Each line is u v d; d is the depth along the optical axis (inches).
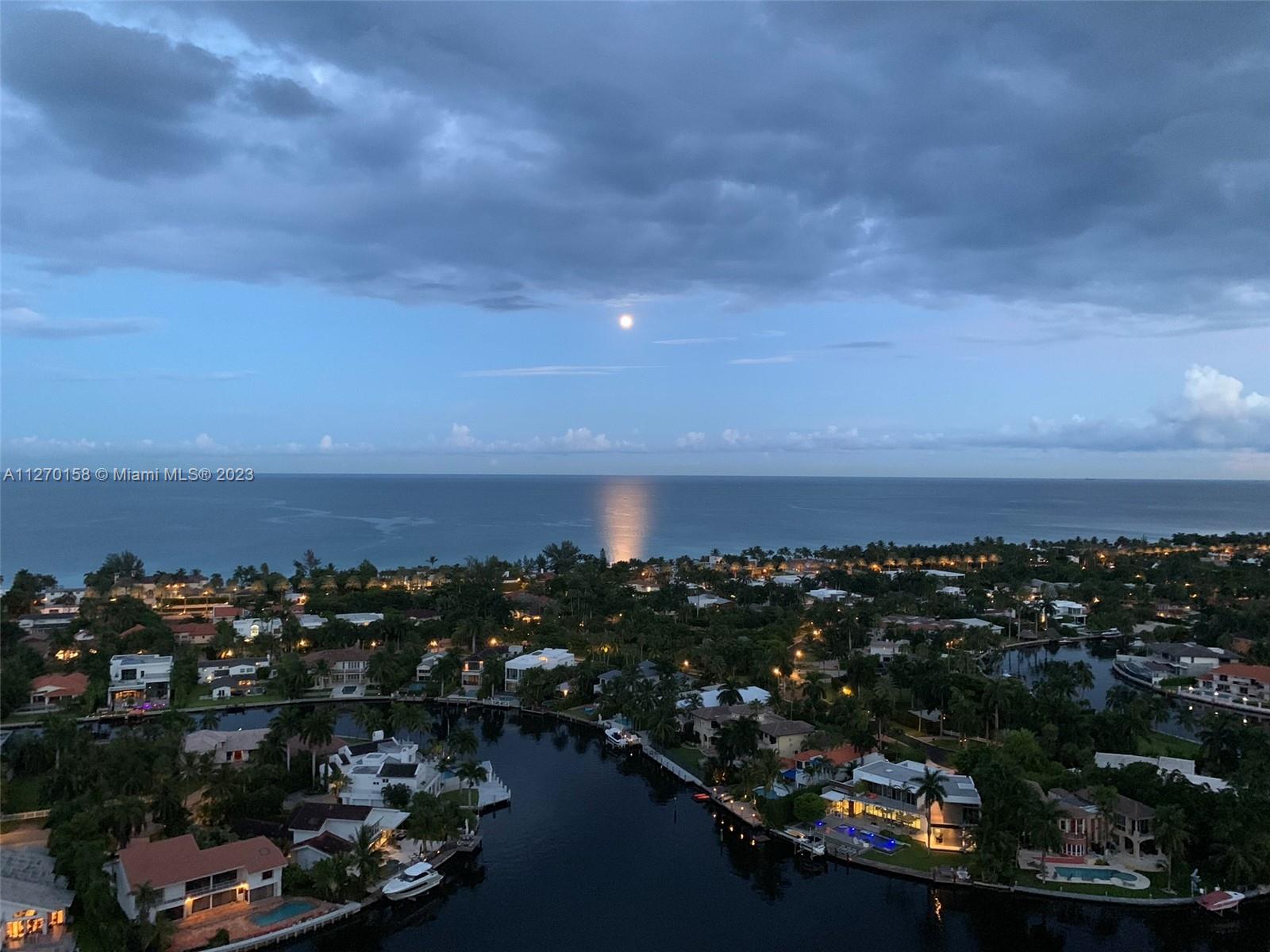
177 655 7711.6
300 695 7490.2
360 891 3791.8
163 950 3265.3
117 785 4269.2
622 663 7765.8
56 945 3262.8
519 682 7539.4
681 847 4532.5
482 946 3582.7
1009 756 5054.1
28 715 6599.4
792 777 5128.0
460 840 4407.0
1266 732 5930.1
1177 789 4338.1
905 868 4109.3
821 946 3609.7
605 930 3725.4
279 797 4598.9
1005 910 3870.6
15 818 4370.1
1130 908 3759.8
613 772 5738.2
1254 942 3629.4
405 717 5954.7
